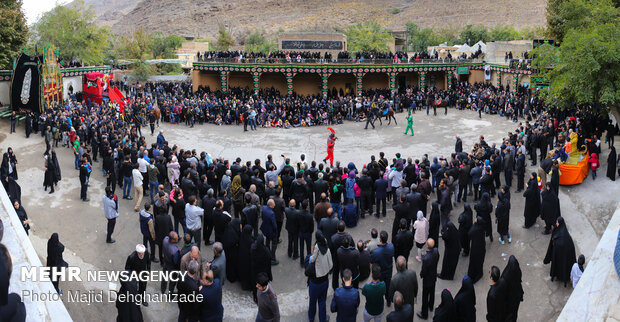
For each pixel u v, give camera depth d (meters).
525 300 12.30
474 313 9.72
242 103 37.22
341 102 37.12
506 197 14.75
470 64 49.28
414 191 15.02
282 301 12.38
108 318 11.77
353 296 9.64
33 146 25.75
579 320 6.63
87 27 66.50
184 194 16.30
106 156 18.86
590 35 21.27
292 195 15.93
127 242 15.45
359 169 23.58
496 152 18.61
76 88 44.91
